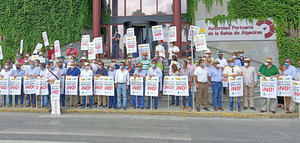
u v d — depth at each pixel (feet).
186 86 26.13
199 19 45.57
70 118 23.50
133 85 27.55
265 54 41.68
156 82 26.45
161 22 53.78
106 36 55.62
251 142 14.84
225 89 33.68
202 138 15.72
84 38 36.06
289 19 40.91
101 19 55.62
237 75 25.88
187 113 25.16
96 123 20.81
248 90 28.66
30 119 23.00
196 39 27.53
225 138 15.78
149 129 18.42
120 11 55.77
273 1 41.37
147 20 53.11
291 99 25.38
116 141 14.87
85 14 52.70
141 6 55.01
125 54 54.08
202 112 25.02
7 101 35.47
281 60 40.70
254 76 26.86
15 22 52.90
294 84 24.07
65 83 28.96
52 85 26.73
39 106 30.71
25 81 29.53
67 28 51.67
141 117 24.11
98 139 15.33
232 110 26.12
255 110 26.45
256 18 42.11
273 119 23.21
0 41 54.49
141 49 35.04
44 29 52.13
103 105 29.45
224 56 43.50
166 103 31.86
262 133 17.29
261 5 41.75
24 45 52.39
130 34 36.22
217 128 18.97
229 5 43.42
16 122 21.40
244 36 42.70
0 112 28.19
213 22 44.24
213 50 44.14
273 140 15.33
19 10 52.80
